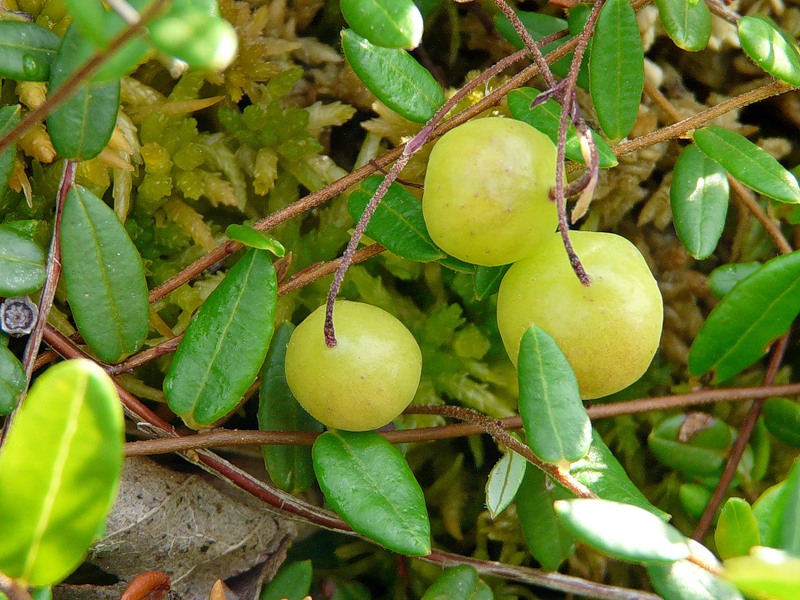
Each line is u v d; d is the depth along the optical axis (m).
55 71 0.09
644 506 0.09
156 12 0.07
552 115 0.09
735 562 0.06
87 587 0.10
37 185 0.10
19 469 0.07
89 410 0.06
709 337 0.10
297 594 0.10
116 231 0.09
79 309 0.09
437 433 0.10
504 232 0.08
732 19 0.10
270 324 0.09
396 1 0.08
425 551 0.09
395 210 0.10
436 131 0.09
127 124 0.10
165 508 0.10
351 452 0.09
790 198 0.09
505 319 0.09
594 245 0.09
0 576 0.07
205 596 0.10
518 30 0.09
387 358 0.09
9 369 0.09
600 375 0.09
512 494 0.09
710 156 0.10
